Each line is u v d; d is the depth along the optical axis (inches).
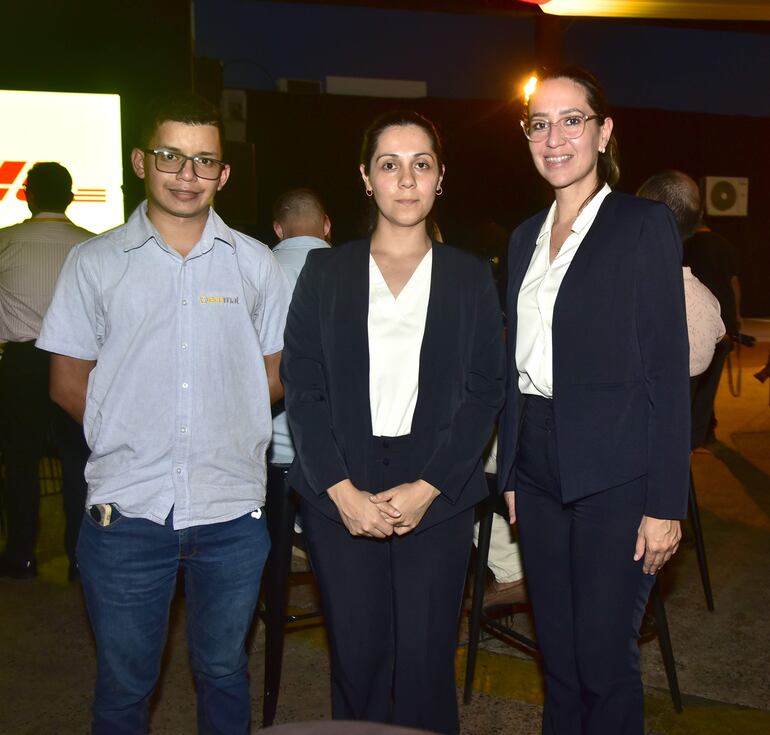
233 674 74.2
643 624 102.0
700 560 125.7
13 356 132.6
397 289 73.8
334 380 73.4
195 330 68.7
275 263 75.8
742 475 195.0
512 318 76.2
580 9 248.8
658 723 97.6
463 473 71.9
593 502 70.1
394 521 70.7
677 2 234.1
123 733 71.5
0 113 197.6
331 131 422.3
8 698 102.7
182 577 130.6
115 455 68.7
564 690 77.4
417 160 72.0
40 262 130.2
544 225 75.6
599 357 68.2
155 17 201.9
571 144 70.4
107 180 205.8
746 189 505.4
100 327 69.0
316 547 75.3
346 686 75.9
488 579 120.8
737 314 188.1
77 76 200.5
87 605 71.1
